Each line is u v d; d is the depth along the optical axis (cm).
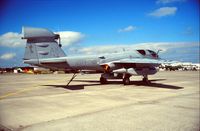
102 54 1877
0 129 603
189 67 7788
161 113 779
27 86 1802
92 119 705
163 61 1800
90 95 1262
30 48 1591
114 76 1888
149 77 3055
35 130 594
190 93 1341
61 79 2731
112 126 623
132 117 724
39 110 850
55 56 1669
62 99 1120
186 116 734
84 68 1781
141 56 2064
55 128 610
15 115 766
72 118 722
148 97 1175
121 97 1179
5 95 1273
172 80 2448
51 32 1664
